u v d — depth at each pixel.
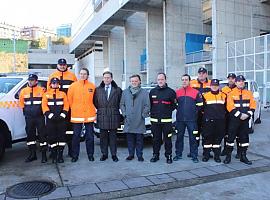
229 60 24.50
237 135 6.88
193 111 6.85
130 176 5.82
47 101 6.68
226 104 6.74
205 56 28.38
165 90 6.75
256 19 26.81
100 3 53.50
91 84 6.97
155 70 35.16
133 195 4.93
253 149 8.05
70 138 7.18
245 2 26.28
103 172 6.07
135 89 6.87
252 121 10.17
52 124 6.72
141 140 6.91
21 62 61.44
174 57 31.30
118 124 6.91
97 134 8.30
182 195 4.91
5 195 4.97
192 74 30.25
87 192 5.05
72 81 7.20
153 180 5.58
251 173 5.98
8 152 7.88
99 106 6.86
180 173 5.97
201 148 8.21
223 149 7.59
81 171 6.15
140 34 42.25
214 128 6.75
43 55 66.06
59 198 4.83
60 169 6.31
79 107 6.80
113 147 6.93
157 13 35.19
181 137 7.00
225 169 6.23
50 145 6.85
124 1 32.91
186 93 6.93
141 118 6.85
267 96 20.73
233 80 7.55
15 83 7.09
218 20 25.02
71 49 69.56
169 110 6.75
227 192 5.02
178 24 31.62
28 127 6.79
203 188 5.20
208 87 7.53
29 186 5.34
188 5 32.06
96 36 50.56
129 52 41.72
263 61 21.12
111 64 49.00
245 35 26.19
